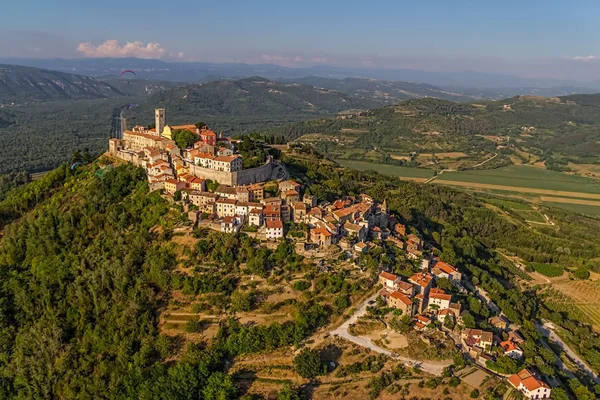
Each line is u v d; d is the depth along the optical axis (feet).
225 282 650.84
